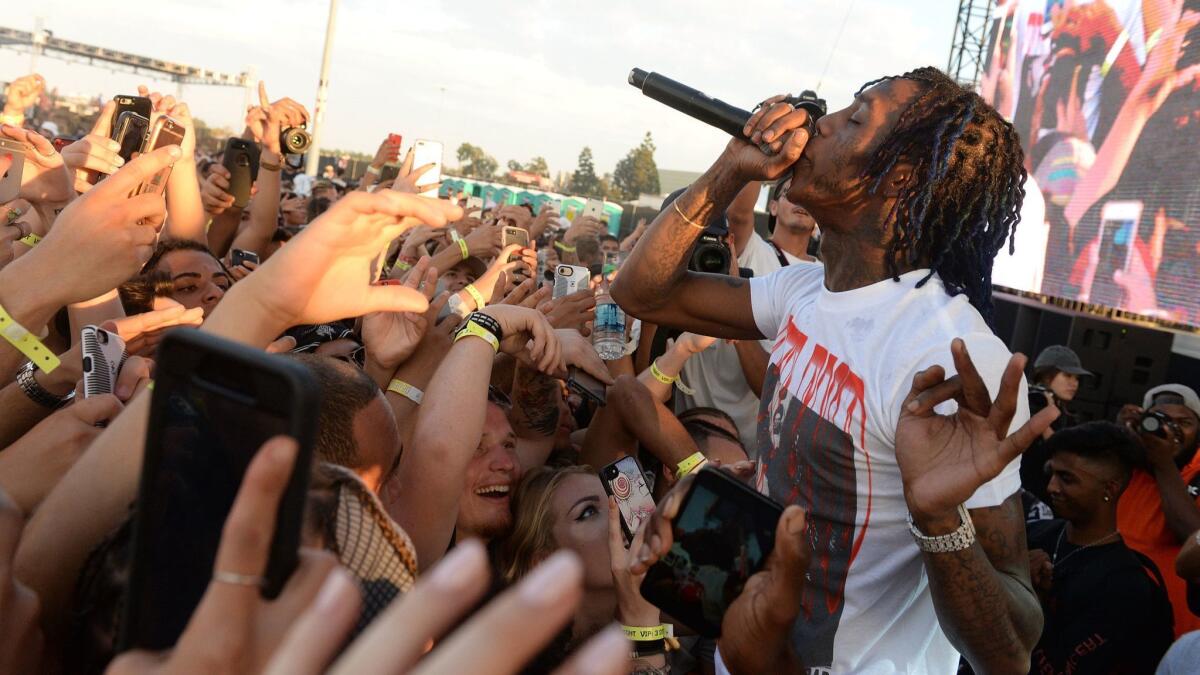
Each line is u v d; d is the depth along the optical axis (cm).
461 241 450
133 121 297
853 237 186
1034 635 158
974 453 138
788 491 186
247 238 483
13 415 187
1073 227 893
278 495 67
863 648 176
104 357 185
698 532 134
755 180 200
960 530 145
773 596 127
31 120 1628
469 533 238
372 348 234
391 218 134
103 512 128
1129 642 328
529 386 283
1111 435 344
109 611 103
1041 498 489
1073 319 852
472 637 50
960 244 181
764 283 228
